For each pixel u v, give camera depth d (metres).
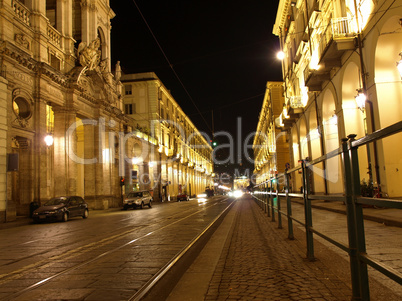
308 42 23.62
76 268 6.18
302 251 6.42
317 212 14.41
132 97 49.69
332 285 4.21
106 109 32.75
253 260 6.02
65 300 4.34
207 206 27.00
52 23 28.12
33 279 5.52
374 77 13.13
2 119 18.30
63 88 25.52
